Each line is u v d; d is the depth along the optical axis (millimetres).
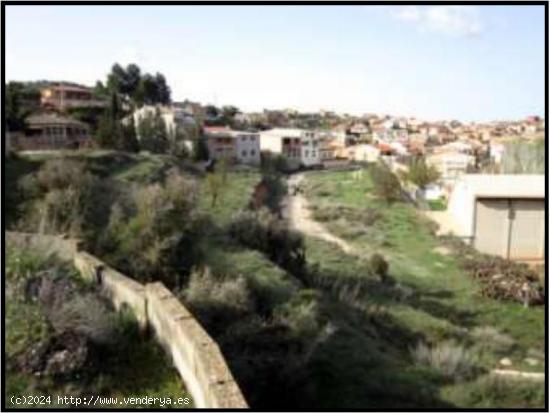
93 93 77750
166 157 53188
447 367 14805
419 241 35250
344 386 11781
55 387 7953
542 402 12906
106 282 11570
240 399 6566
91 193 23156
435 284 26734
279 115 150625
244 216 23078
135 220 15523
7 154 32656
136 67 88938
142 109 64938
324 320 15062
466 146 89438
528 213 33875
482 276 27844
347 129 128875
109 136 50844
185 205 16922
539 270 28969
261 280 16312
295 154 84875
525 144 47500
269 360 10883
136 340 9719
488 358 16984
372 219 42344
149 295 9906
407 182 60375
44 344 8445
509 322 22078
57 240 13875
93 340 8961
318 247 30469
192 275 13891
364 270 25859
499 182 35812
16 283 10211
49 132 50438
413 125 153500
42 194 22344
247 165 73062
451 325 19891
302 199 56031
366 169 74562
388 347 16031
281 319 12844
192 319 8664
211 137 72812
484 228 34219
